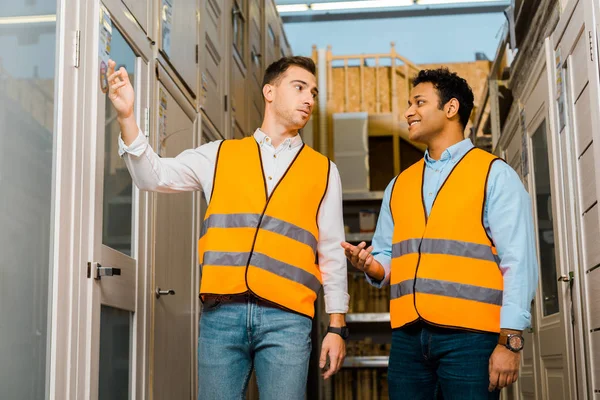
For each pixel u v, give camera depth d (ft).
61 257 6.40
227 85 14.42
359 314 21.57
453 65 25.35
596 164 7.90
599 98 7.74
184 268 10.87
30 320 5.91
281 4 25.03
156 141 9.51
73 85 6.78
